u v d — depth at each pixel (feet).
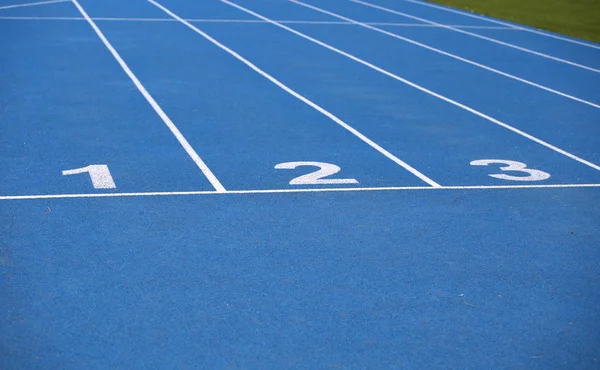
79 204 25.79
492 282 21.47
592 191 29.91
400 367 17.03
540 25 76.59
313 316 19.06
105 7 73.97
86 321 18.34
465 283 21.31
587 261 23.21
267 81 46.47
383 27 70.54
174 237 23.38
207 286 20.34
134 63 49.73
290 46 58.39
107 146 32.60
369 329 18.58
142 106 39.47
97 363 16.62
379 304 19.84
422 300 20.18
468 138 36.73
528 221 26.30
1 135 33.50
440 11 83.66
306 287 20.56
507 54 60.03
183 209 25.71
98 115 37.45
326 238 23.85
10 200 25.93
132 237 23.24
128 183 28.09
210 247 22.77
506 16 81.87
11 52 51.29
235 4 80.64
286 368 16.78
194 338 17.79
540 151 35.27
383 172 30.83
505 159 33.68
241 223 24.71
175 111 38.75
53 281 20.22
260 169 30.37
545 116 41.93
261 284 20.59
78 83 43.83
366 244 23.57
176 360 16.88
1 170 28.99
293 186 28.53
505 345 18.17
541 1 92.79
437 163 32.48
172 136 34.47
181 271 21.13
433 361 17.34
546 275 22.09
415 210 26.71
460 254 23.24
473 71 52.95
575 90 48.85
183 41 58.34
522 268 22.49
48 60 49.42
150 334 17.88
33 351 16.98
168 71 47.88
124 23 65.31
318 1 86.69
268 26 67.51
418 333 18.52
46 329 17.90
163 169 29.86
